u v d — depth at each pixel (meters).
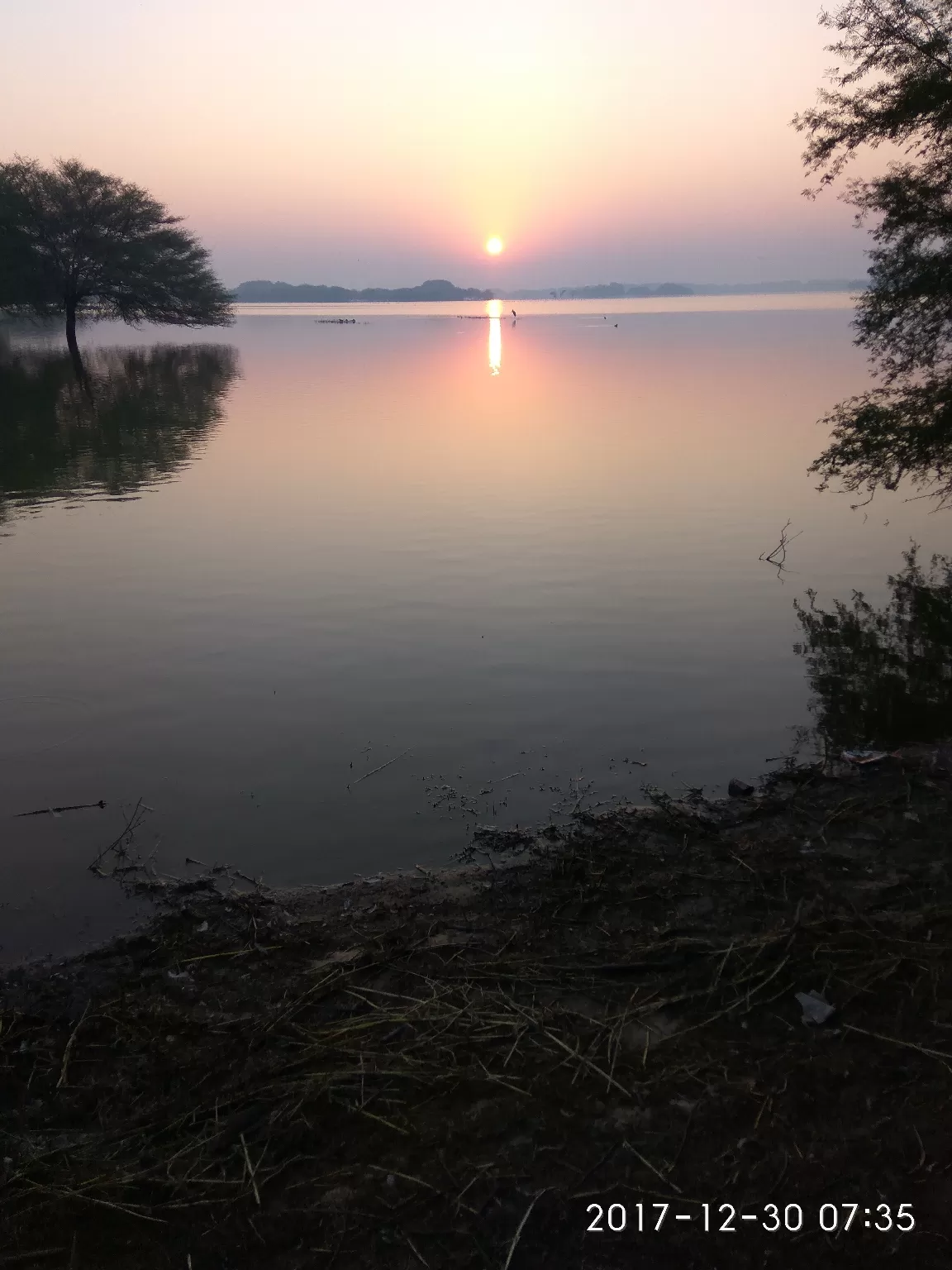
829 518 15.16
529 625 10.46
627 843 6.12
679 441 22.50
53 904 5.69
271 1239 3.40
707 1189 3.47
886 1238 3.23
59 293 51.84
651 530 14.43
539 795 6.91
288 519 15.46
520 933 5.13
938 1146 3.56
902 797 6.38
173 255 57.78
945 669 9.16
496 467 19.53
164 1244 3.41
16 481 19.11
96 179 49.69
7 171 48.66
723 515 15.31
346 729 8.01
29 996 4.79
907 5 12.27
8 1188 3.65
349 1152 3.72
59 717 8.29
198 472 19.77
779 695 8.66
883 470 14.04
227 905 5.56
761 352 51.66
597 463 19.81
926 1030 4.17
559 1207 3.43
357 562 12.88
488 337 78.38
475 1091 3.97
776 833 6.11
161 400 33.09
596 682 8.95
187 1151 3.76
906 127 12.69
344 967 4.87
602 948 4.95
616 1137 3.70
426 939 5.12
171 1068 4.23
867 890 5.36
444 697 8.62
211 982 4.86
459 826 6.49
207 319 64.25
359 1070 4.10
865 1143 3.61
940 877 5.40
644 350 56.91
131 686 8.94
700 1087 3.94
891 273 13.41
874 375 15.52
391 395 33.81
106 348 62.31
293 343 70.31
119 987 4.82
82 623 10.66
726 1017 4.35
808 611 10.89
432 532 14.45
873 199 13.26
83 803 6.87
